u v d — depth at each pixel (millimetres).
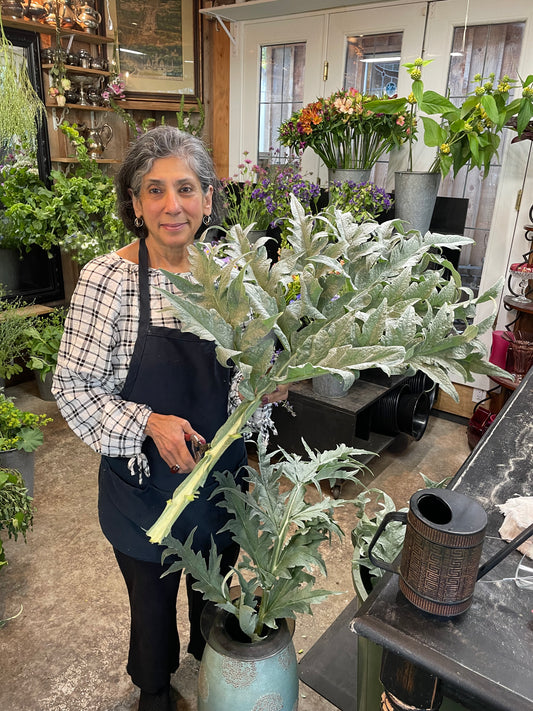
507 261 3102
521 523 979
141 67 3627
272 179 3191
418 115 3084
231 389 1395
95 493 2662
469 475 1183
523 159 2908
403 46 3094
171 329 1288
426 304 1026
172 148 1210
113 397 1282
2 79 2529
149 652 1496
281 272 962
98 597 2061
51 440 3115
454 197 3215
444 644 766
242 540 1350
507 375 941
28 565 2201
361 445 2826
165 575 1300
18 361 3754
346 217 1120
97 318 1272
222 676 1234
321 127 2895
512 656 750
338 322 886
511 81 2561
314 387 2684
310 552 1300
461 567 771
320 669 1669
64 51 3346
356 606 1856
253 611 1284
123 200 1326
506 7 2746
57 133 3514
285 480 2848
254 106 3738
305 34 3389
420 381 2994
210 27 3730
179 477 1353
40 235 3322
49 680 1736
